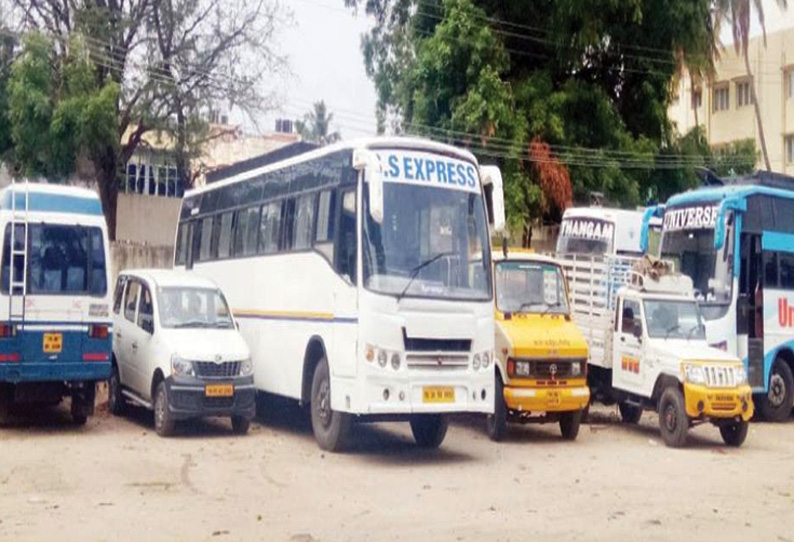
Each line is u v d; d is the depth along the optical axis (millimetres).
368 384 12953
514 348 15422
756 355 19812
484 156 29375
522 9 31062
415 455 14156
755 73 45344
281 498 10828
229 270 18766
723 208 19281
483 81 28938
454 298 13445
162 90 32969
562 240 27516
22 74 29906
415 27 32125
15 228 14781
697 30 31266
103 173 34094
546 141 30047
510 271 16359
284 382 15883
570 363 15734
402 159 13812
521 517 10117
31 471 12133
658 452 15078
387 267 13273
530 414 15812
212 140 37906
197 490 11211
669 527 9820
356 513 10117
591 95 30625
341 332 13633
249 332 17547
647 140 31219
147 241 40688
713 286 19578
